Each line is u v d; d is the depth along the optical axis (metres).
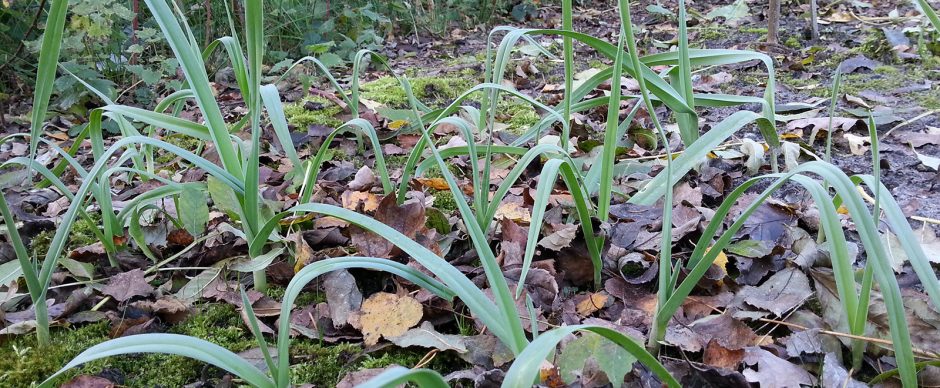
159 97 1.61
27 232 0.87
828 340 0.56
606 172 0.70
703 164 0.93
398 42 2.21
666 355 0.57
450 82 1.55
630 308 0.64
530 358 0.33
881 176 0.92
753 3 2.31
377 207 0.78
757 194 0.86
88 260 0.78
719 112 1.23
